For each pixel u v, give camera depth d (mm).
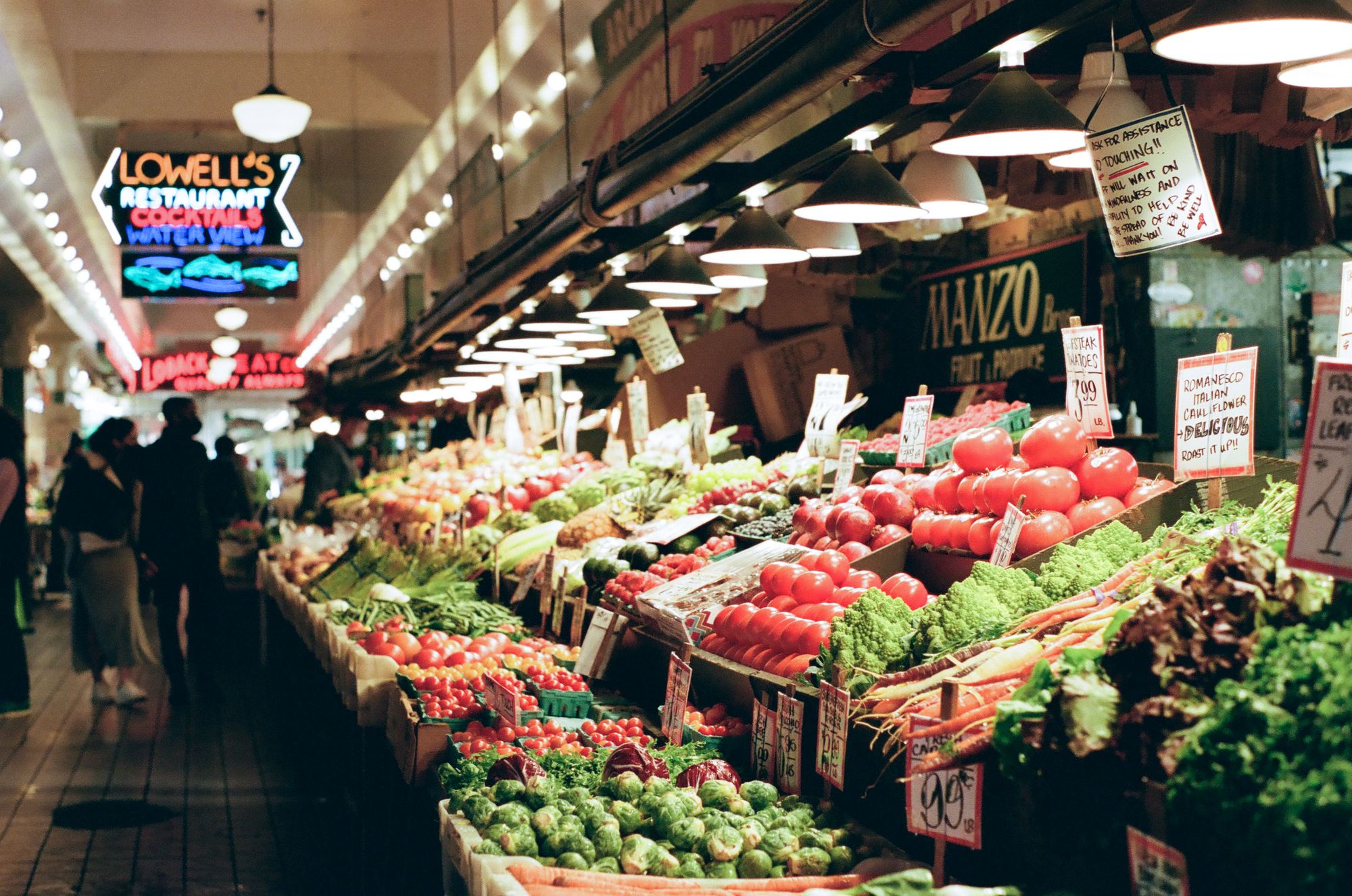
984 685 2766
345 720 6238
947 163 4188
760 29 6992
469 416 15594
